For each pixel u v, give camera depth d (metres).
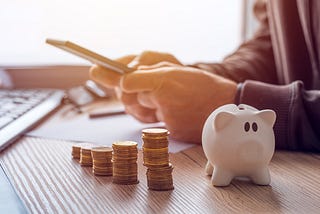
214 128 0.53
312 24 0.89
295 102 0.69
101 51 1.54
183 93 0.73
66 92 1.32
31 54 1.49
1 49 1.47
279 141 0.70
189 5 1.58
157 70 0.74
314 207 0.46
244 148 0.52
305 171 0.60
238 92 0.73
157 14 1.57
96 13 1.52
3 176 0.53
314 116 0.69
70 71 1.50
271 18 1.03
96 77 0.82
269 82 1.04
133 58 0.91
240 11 1.62
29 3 1.47
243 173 0.53
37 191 0.50
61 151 0.70
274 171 0.60
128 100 0.85
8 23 1.46
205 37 1.61
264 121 0.54
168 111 0.74
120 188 0.51
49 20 1.49
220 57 1.63
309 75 0.95
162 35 1.58
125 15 1.54
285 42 0.96
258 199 0.48
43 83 1.49
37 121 0.90
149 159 0.51
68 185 0.52
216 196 0.49
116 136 0.81
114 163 0.53
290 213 0.44
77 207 0.45
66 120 1.00
